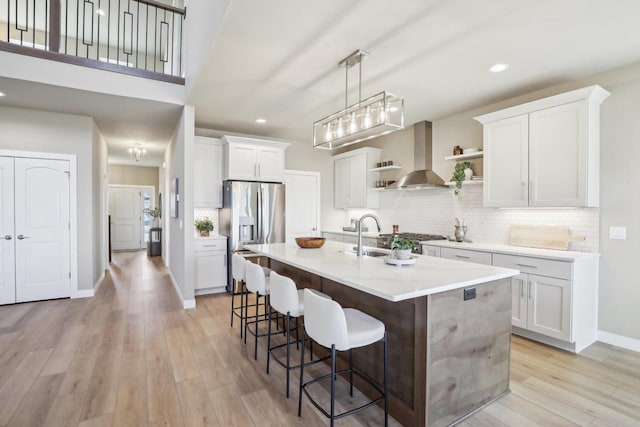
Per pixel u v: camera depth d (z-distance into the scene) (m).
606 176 3.04
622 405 2.11
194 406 2.08
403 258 2.39
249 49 2.67
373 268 2.27
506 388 2.23
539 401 2.15
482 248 3.45
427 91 3.55
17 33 6.27
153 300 4.48
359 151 5.73
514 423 1.93
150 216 10.08
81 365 2.60
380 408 2.12
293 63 2.90
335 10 2.14
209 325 3.53
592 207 3.09
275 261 3.84
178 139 4.71
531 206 3.28
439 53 2.71
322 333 1.81
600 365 2.63
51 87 3.46
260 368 2.58
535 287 3.01
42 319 3.66
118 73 3.70
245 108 4.22
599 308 3.11
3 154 4.11
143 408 2.05
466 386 1.99
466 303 1.98
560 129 3.06
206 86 3.47
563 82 3.30
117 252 9.27
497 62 2.87
